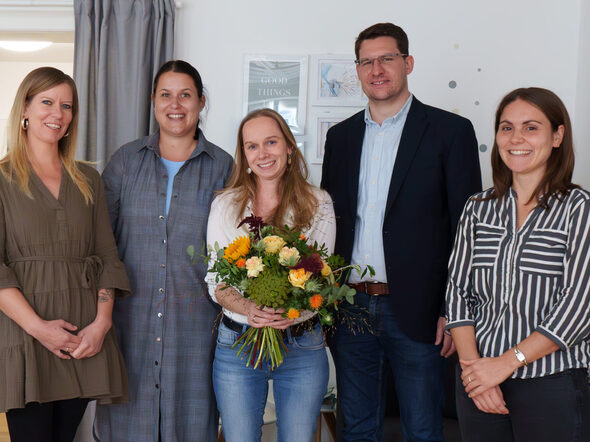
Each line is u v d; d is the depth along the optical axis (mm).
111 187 2398
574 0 3312
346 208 2412
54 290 2004
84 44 3279
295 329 2070
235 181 2238
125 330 2330
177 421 2307
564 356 1683
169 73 2354
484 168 3348
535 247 1734
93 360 2074
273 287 1861
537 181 1806
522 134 1778
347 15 3361
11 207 1980
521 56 3332
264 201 2211
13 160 2014
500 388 1771
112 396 2127
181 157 2422
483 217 1884
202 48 3391
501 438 1808
